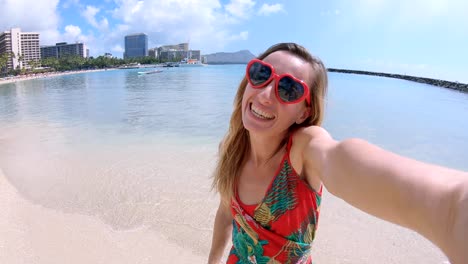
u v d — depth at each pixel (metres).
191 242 1.77
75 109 7.43
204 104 8.16
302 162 0.60
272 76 0.61
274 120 0.62
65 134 4.47
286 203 0.63
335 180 0.42
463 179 0.29
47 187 2.49
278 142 0.65
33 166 2.98
